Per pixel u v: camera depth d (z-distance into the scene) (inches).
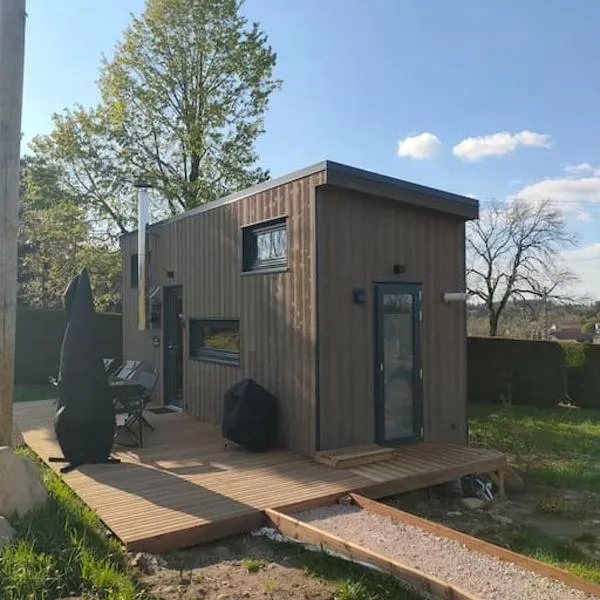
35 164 655.8
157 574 140.4
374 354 261.4
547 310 922.7
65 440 229.8
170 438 281.6
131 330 446.6
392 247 269.9
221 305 315.3
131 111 663.8
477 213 298.0
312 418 243.1
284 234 267.0
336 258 249.0
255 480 209.8
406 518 177.0
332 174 237.8
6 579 123.6
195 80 673.6
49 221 661.3
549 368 547.5
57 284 768.9
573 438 375.9
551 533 199.2
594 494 251.6
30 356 580.7
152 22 654.5
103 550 146.9
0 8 184.4
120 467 226.5
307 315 247.1
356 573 140.9
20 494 165.8
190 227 351.6
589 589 129.3
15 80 186.2
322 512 186.9
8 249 185.5
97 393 233.3
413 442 274.2
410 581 133.4
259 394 259.3
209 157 692.7
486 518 214.8
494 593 129.4
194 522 165.0
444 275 292.7
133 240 442.9
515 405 549.6
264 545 165.5
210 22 660.1
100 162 661.9
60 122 653.3
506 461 251.9
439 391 287.7
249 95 689.6
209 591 130.6
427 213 285.3
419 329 279.1
